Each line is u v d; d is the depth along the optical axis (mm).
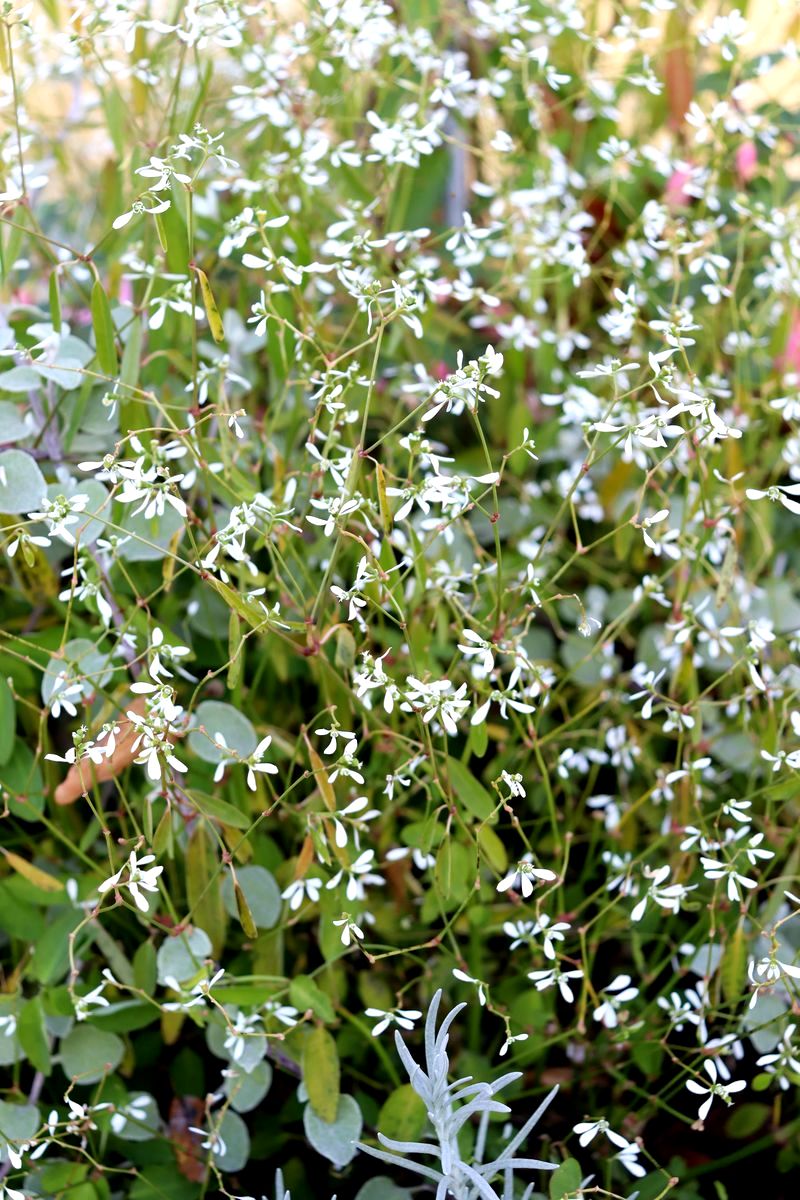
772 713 848
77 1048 841
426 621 884
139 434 857
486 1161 839
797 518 968
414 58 915
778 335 932
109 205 925
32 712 876
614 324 862
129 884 793
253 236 895
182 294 851
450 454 975
